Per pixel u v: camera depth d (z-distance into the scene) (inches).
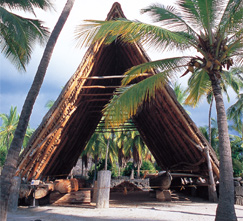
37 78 239.6
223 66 298.7
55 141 411.5
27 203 378.0
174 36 265.0
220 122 261.3
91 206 341.7
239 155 1318.9
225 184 237.3
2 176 201.9
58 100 394.9
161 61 309.1
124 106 279.3
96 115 649.0
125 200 460.4
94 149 1382.9
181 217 268.5
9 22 447.2
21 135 218.2
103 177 338.3
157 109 492.1
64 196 368.5
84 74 414.3
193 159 485.7
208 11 276.7
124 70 611.2
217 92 276.2
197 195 559.8
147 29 252.2
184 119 421.4
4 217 194.4
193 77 410.3
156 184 478.0
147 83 287.1
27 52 507.5
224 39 291.4
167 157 639.8
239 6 275.7
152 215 276.5
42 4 520.7
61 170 612.4
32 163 391.2
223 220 227.0
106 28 245.9
